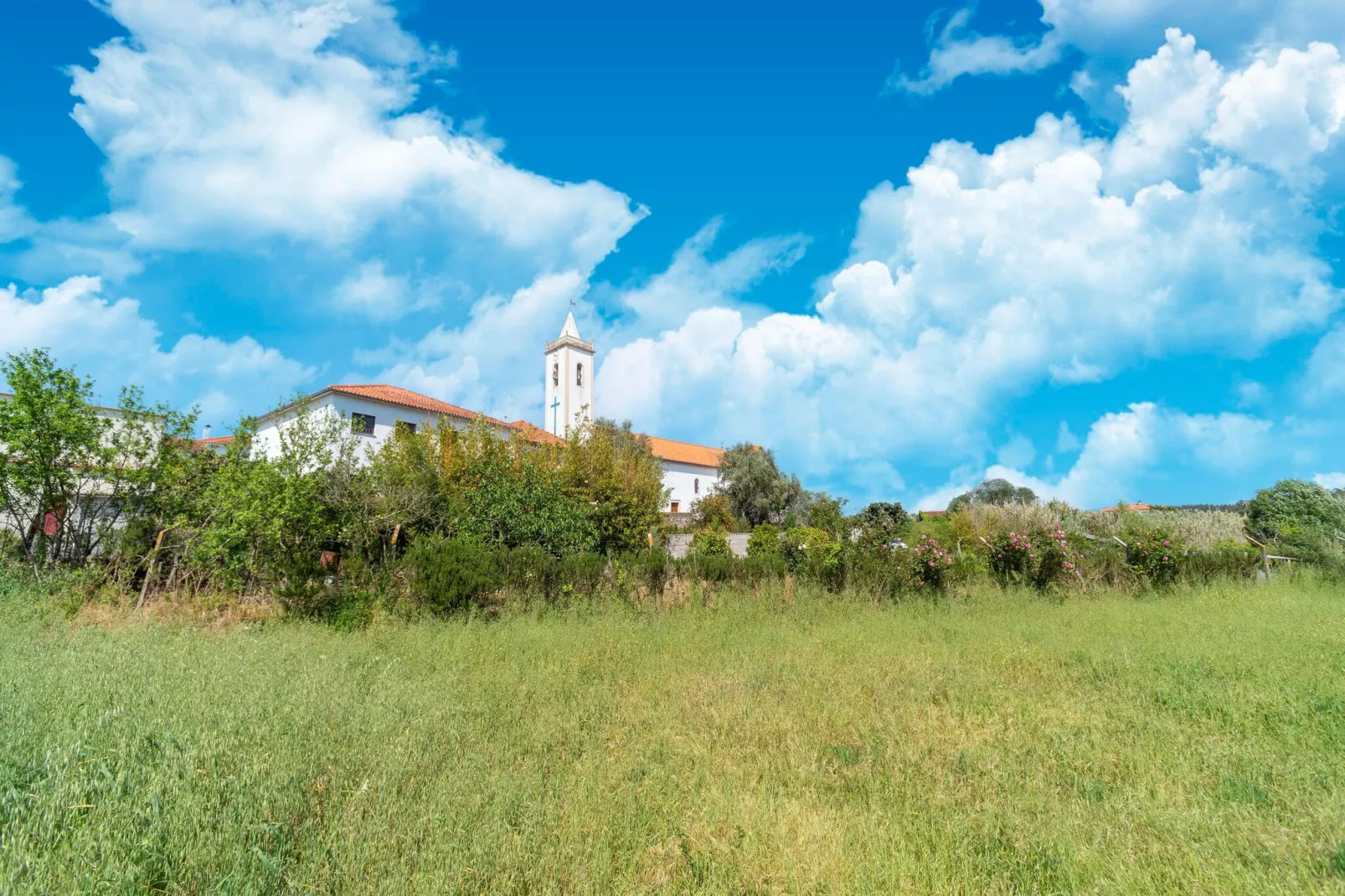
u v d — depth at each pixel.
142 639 6.64
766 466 44.56
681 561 11.01
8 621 7.77
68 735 3.38
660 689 5.52
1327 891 2.55
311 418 16.41
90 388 11.29
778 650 7.09
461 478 17.45
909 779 3.69
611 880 2.65
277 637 7.20
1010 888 2.70
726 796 3.43
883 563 11.27
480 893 2.47
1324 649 6.48
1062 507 24.59
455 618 8.71
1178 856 2.85
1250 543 18.75
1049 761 3.91
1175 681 5.51
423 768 3.47
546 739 4.17
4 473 10.43
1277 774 3.67
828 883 2.63
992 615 9.53
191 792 2.82
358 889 2.35
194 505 11.52
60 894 2.12
